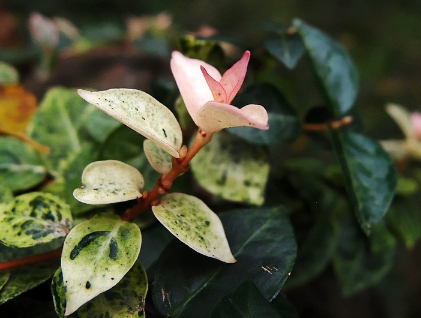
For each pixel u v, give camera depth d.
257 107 0.16
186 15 0.66
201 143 0.16
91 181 0.17
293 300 0.29
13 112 0.24
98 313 0.16
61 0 0.59
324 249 0.24
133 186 0.17
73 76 0.39
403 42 0.64
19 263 0.17
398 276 0.36
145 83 0.38
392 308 0.33
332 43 0.22
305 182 0.25
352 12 0.68
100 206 0.19
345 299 0.31
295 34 0.23
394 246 0.25
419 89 0.57
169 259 0.18
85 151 0.21
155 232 0.20
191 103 0.16
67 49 0.39
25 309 0.18
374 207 0.19
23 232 0.17
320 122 0.23
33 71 0.39
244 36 0.62
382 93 0.56
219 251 0.17
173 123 0.17
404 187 0.25
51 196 0.18
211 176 0.20
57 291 0.16
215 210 0.24
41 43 0.35
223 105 0.15
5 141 0.21
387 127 0.50
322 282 0.30
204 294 0.17
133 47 0.41
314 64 0.22
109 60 0.40
